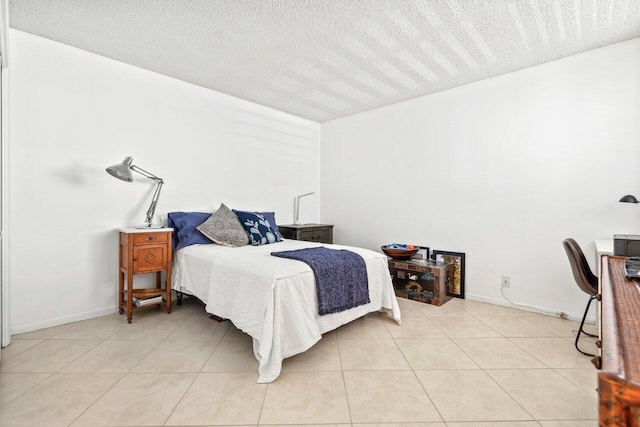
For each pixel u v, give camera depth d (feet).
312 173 15.83
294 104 13.38
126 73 9.68
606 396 1.32
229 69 10.07
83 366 6.32
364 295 8.27
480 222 10.81
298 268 6.95
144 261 8.80
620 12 6.99
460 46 8.55
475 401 5.30
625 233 8.27
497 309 10.01
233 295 7.19
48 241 8.27
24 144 7.89
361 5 6.84
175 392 5.49
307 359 6.76
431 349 7.23
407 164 12.78
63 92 8.50
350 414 4.96
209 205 11.77
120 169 8.39
